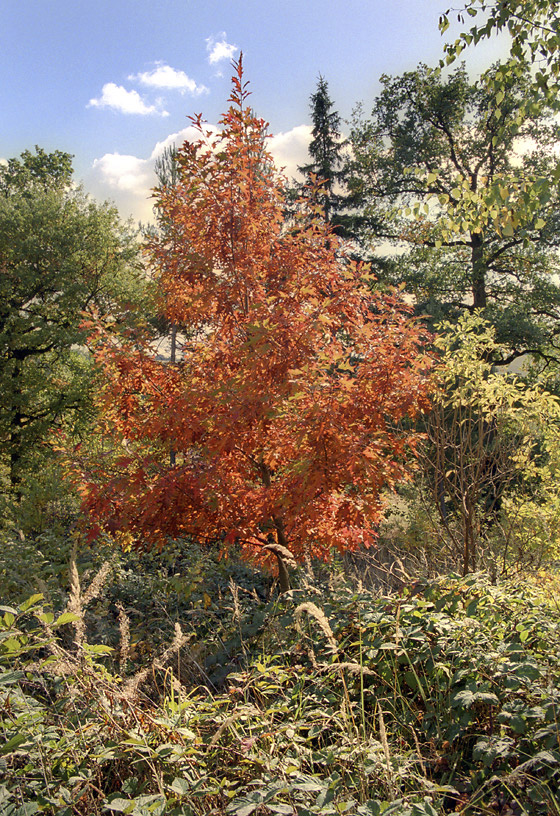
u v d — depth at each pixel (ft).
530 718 9.24
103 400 19.58
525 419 23.62
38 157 89.81
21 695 8.56
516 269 60.49
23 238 62.85
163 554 23.88
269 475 20.30
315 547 19.67
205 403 17.52
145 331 20.21
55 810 6.87
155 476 18.21
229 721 7.86
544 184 16.57
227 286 18.67
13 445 65.05
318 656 11.96
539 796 7.66
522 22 17.69
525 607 12.62
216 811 7.07
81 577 19.39
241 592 22.15
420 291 59.36
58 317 68.18
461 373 22.77
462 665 10.58
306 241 19.83
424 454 23.79
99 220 66.23
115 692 8.75
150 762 7.88
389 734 9.70
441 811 7.88
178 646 10.13
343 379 15.57
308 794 7.26
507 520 26.27
